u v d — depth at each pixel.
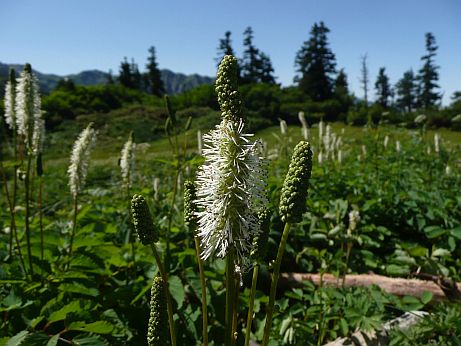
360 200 7.79
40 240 5.06
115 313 4.13
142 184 10.78
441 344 3.90
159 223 6.52
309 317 4.83
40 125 5.07
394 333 4.15
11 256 5.03
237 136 2.27
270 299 2.41
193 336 4.22
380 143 13.55
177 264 4.86
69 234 5.83
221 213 2.31
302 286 5.93
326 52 90.25
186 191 2.70
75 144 4.85
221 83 2.30
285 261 6.50
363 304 4.46
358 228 6.80
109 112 71.12
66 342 3.57
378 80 105.62
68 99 70.44
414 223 7.34
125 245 5.64
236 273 2.56
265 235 2.53
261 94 64.88
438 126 33.88
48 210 8.91
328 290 4.83
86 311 3.72
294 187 2.26
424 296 4.83
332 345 4.46
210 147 2.34
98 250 4.98
